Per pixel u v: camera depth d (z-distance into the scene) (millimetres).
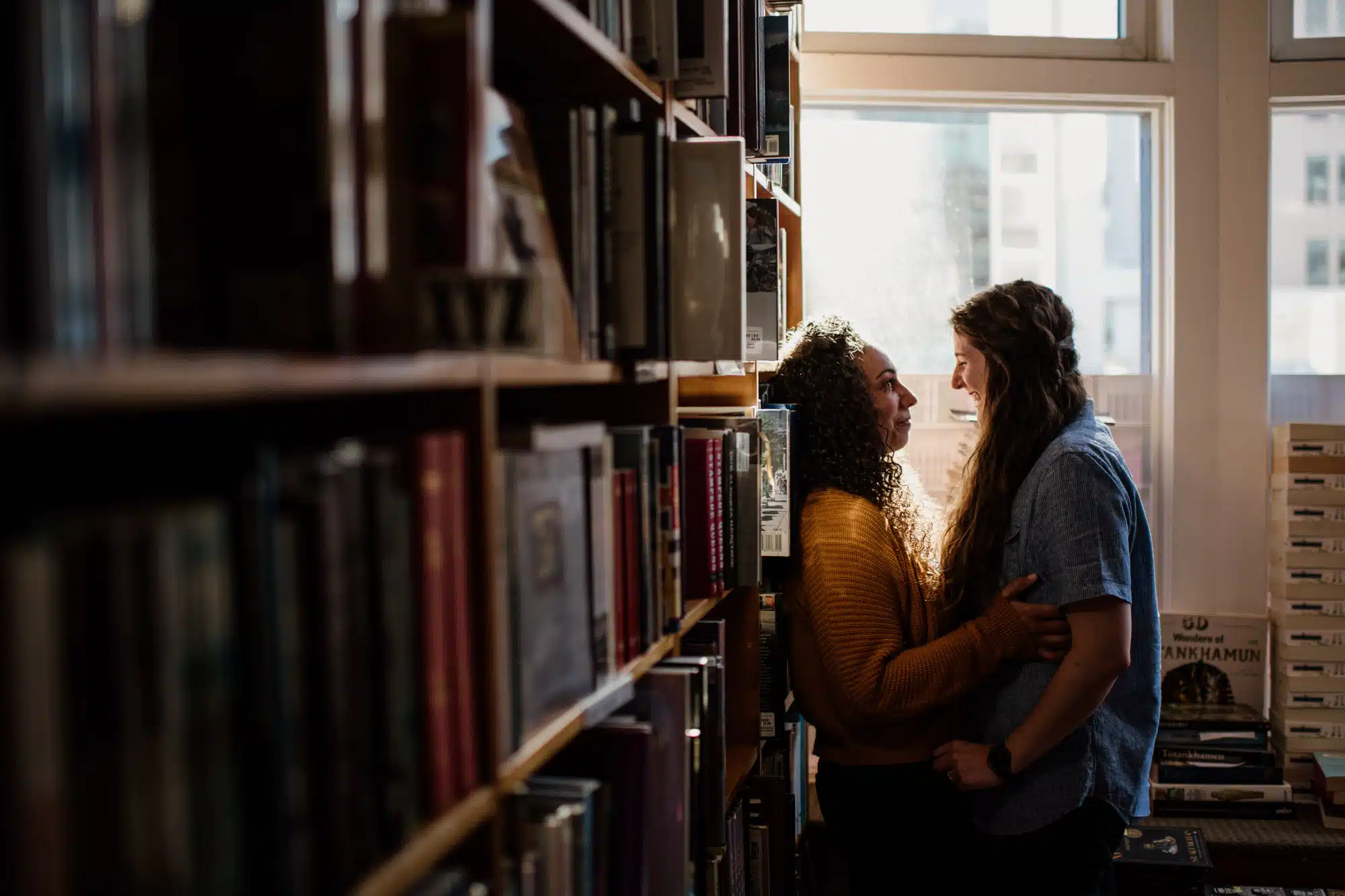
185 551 490
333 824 607
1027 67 3090
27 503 510
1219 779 2848
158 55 515
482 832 818
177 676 484
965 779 1781
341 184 593
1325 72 3080
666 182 1212
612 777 1055
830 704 1931
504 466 865
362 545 647
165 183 519
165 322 520
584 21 1026
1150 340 3219
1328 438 2938
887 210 3203
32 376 393
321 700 601
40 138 442
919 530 2080
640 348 1170
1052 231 3213
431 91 657
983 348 1929
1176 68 3094
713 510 1577
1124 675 1859
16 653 407
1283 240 3217
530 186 987
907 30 3123
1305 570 2957
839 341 2059
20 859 408
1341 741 2938
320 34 576
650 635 1246
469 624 790
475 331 737
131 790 460
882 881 1887
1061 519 1741
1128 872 2541
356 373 611
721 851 1426
